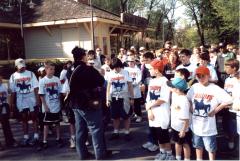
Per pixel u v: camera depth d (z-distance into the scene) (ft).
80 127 21.08
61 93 24.77
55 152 22.98
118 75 24.64
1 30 67.72
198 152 17.78
